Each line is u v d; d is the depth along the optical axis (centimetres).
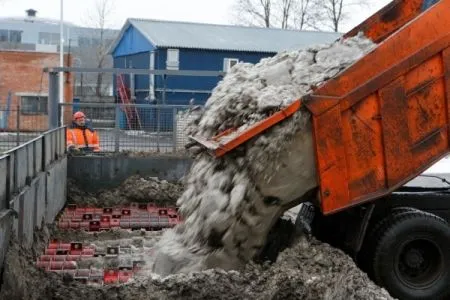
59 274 717
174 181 1303
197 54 3084
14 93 3428
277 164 638
